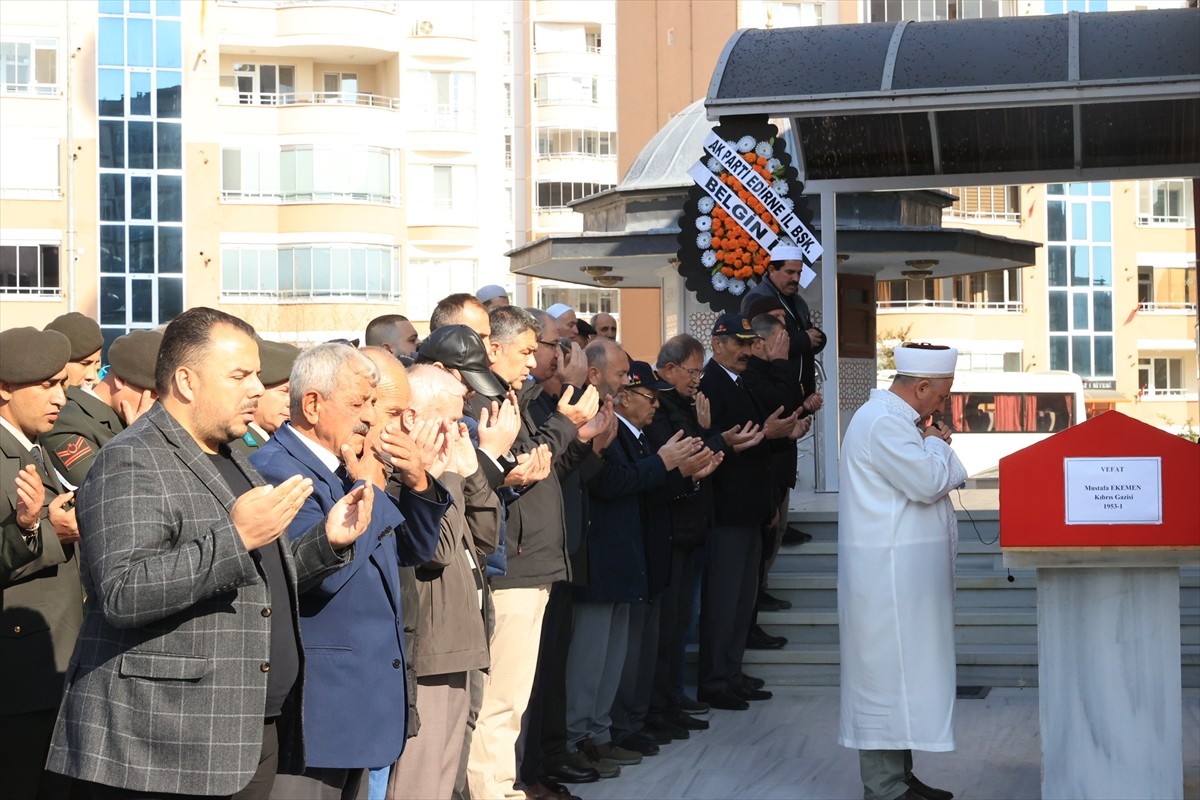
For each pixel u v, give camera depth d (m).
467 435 5.62
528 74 63.91
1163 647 6.52
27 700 5.30
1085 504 6.45
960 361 48.34
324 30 47.06
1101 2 48.44
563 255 15.77
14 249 44.34
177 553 3.83
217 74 46.53
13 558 5.15
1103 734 6.55
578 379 7.46
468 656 5.52
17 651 5.30
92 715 3.95
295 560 4.26
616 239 15.59
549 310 9.51
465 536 5.60
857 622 6.95
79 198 45.16
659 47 33.25
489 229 50.94
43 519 5.25
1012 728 8.62
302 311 46.25
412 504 4.94
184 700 3.94
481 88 50.56
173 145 45.91
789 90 11.20
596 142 63.66
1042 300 49.59
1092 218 50.56
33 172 44.66
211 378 4.14
